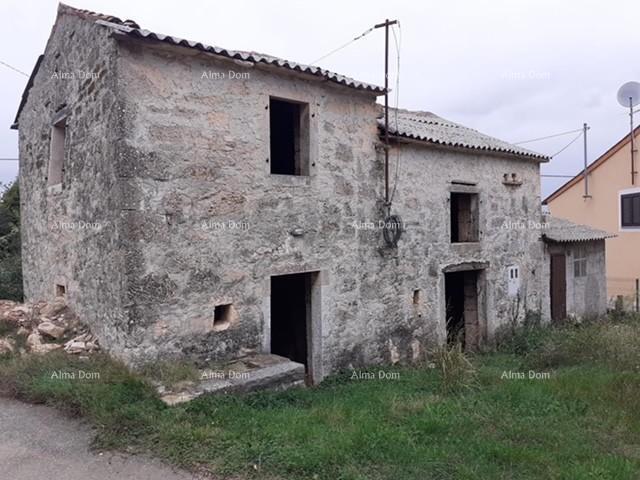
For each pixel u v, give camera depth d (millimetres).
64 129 6836
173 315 4945
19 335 5652
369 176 6910
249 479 3082
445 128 9398
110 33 4629
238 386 4703
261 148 5652
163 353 4863
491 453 3568
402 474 3203
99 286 5262
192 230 5086
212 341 5238
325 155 6316
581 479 3182
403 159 7387
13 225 12953
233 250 5414
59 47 6387
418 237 7621
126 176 4645
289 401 4809
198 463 3277
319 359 6301
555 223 11703
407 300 7469
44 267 7113
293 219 5969
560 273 10734
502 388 5301
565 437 3963
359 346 6770
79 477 3143
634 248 14297
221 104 5312
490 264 8930
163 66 4906
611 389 5137
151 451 3439
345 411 4410
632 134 14266
